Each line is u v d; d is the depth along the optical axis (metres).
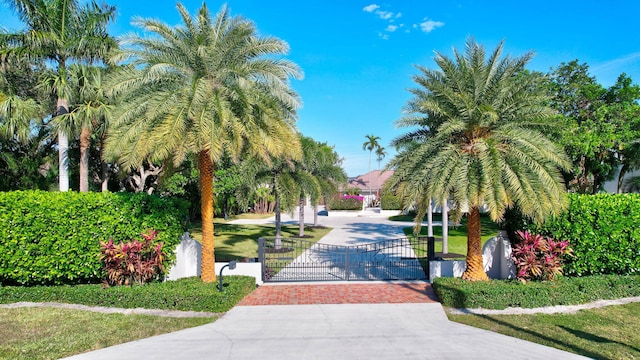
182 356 5.69
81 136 13.65
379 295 9.23
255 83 9.48
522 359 5.51
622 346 6.03
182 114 8.05
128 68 9.00
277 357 5.66
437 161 8.68
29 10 12.47
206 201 9.38
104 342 6.24
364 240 20.34
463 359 5.53
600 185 22.12
